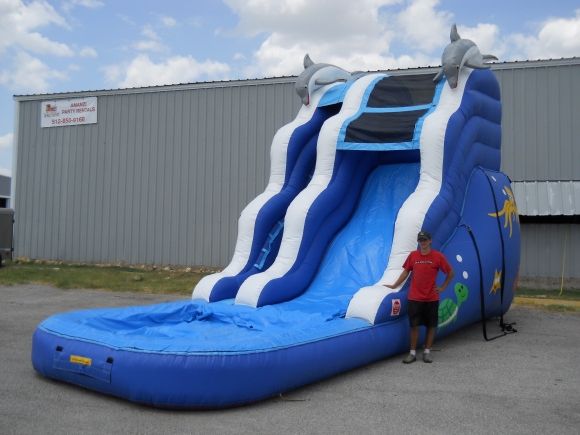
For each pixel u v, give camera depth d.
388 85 8.57
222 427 4.17
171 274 15.61
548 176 14.18
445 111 7.69
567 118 14.12
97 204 18.08
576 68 14.10
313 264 7.93
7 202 44.31
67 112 18.41
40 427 4.12
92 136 18.16
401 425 4.21
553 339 7.51
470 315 7.45
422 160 7.31
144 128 17.61
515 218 8.64
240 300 7.20
